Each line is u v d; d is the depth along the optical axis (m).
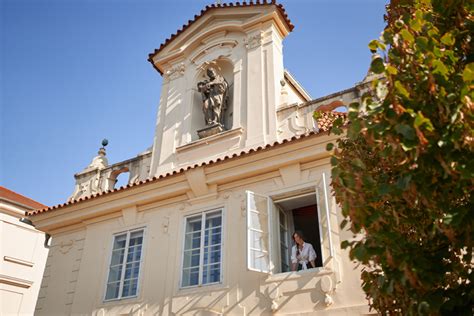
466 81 3.86
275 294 8.83
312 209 11.49
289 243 10.16
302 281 8.73
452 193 4.08
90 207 12.27
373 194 4.40
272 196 10.05
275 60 13.04
